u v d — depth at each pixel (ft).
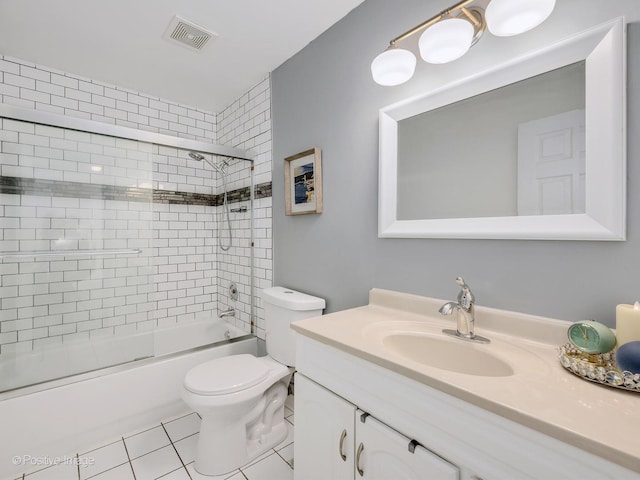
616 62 2.75
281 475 4.75
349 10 5.25
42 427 4.96
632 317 2.43
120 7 5.11
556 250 3.16
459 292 3.89
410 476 2.60
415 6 4.31
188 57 6.62
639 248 2.70
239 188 8.45
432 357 3.53
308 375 3.76
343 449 3.26
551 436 1.86
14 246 5.90
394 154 4.54
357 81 5.15
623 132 2.73
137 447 5.34
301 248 6.38
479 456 2.21
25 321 5.98
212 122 9.48
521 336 3.33
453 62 3.94
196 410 4.66
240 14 5.31
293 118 6.55
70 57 6.61
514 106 3.42
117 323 6.91
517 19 2.85
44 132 6.10
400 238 4.54
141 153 7.20
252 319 7.97
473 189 3.75
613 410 1.98
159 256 8.66
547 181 3.18
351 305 5.30
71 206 6.44
